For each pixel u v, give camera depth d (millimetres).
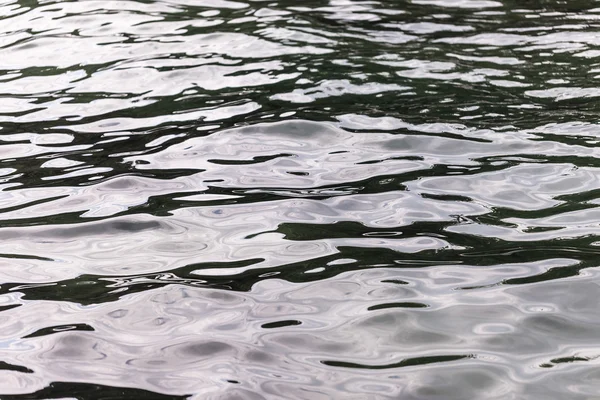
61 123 5227
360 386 2807
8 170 4605
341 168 4562
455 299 3330
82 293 3408
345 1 7758
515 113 5285
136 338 3092
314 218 4020
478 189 4293
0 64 6258
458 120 5191
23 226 3986
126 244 3807
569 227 3879
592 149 4734
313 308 3285
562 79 5844
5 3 7727
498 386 2803
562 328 3129
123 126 5164
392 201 4180
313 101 5496
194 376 2861
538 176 4418
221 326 3164
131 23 7137
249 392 2775
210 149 4824
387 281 3471
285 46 6547
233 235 3871
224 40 6707
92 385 2811
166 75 5988
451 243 3768
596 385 2801
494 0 7805
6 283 3484
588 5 7602
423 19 7234
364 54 6355
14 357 2980
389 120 5191
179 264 3623
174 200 4227
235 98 5566
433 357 2967
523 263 3588
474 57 6301
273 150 4801
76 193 4320
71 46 6613
